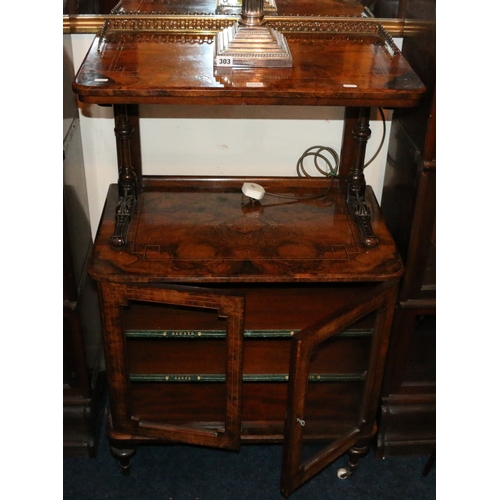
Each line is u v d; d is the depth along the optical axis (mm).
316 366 1671
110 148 1844
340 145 1867
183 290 1443
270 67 1416
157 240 1610
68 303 1664
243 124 1817
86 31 1647
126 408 1670
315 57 1487
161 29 1593
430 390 1829
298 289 1785
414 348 1871
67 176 1605
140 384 1777
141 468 1848
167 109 1781
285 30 1605
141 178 1812
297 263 1551
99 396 1958
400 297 1688
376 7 1626
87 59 1434
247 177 1845
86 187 1879
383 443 1872
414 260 1638
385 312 1561
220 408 1715
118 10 1609
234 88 1323
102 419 1978
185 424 1679
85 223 1846
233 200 1782
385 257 1577
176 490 1789
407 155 1631
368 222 1646
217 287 1775
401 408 1836
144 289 1462
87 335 1822
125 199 1677
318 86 1346
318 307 1727
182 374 1664
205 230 1656
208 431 1667
